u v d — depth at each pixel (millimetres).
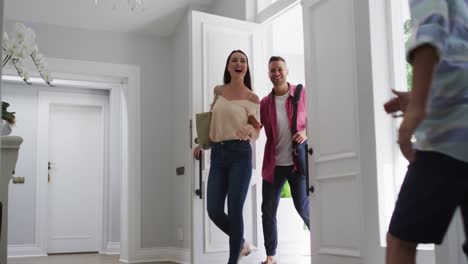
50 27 5414
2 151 2307
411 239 1012
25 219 7105
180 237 5414
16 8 5152
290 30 6113
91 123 7973
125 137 5973
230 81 3641
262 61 4523
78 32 5539
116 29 5691
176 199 5617
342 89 3355
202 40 4234
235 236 3227
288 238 4680
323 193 3475
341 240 3281
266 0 4762
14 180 7105
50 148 7695
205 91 4180
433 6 971
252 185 4258
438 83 1023
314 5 3686
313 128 3605
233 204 3254
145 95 5801
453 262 2029
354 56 3238
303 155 3814
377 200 2990
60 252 7559
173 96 5859
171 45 5977
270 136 3893
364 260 3049
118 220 7195
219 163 3373
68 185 7746
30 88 7352
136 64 5789
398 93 1177
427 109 958
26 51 2703
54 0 5125
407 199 1019
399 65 3125
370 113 3084
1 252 2242
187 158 5262
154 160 5770
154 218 5691
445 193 985
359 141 3156
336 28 3447
